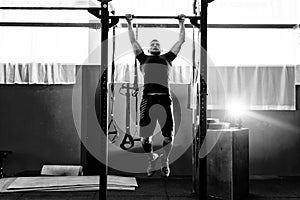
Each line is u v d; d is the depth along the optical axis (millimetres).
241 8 6113
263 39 6270
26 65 6371
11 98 6633
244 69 6410
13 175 6441
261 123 6637
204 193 4047
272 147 6656
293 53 6262
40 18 6168
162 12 6059
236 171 4906
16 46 6266
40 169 6609
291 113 6637
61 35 6266
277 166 6656
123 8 6031
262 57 6289
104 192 3992
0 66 6340
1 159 6168
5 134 6637
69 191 5309
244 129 5195
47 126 6645
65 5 6145
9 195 5090
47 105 6641
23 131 6641
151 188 5621
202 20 4078
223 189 4898
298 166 6645
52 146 6625
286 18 6102
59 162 6602
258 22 6113
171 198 5059
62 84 6578
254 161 6656
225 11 6109
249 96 6426
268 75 6426
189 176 6492
